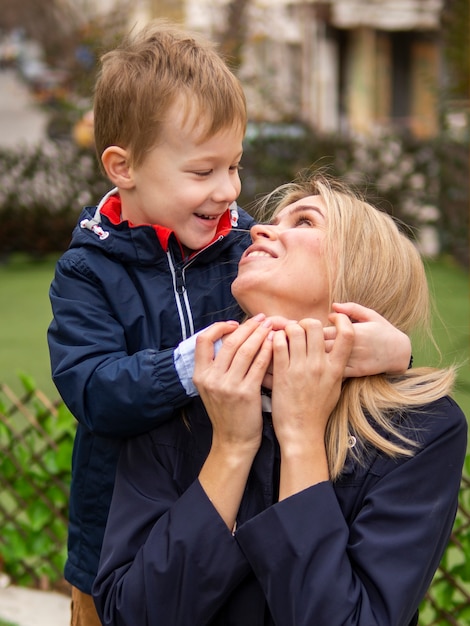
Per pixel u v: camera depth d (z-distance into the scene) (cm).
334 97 2109
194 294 198
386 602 156
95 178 1052
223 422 167
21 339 736
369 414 172
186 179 186
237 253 207
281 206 198
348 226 179
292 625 157
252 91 1116
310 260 175
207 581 160
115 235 193
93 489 197
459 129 992
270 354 167
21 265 1052
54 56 1416
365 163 1005
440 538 169
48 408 353
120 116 188
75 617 212
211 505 164
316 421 166
